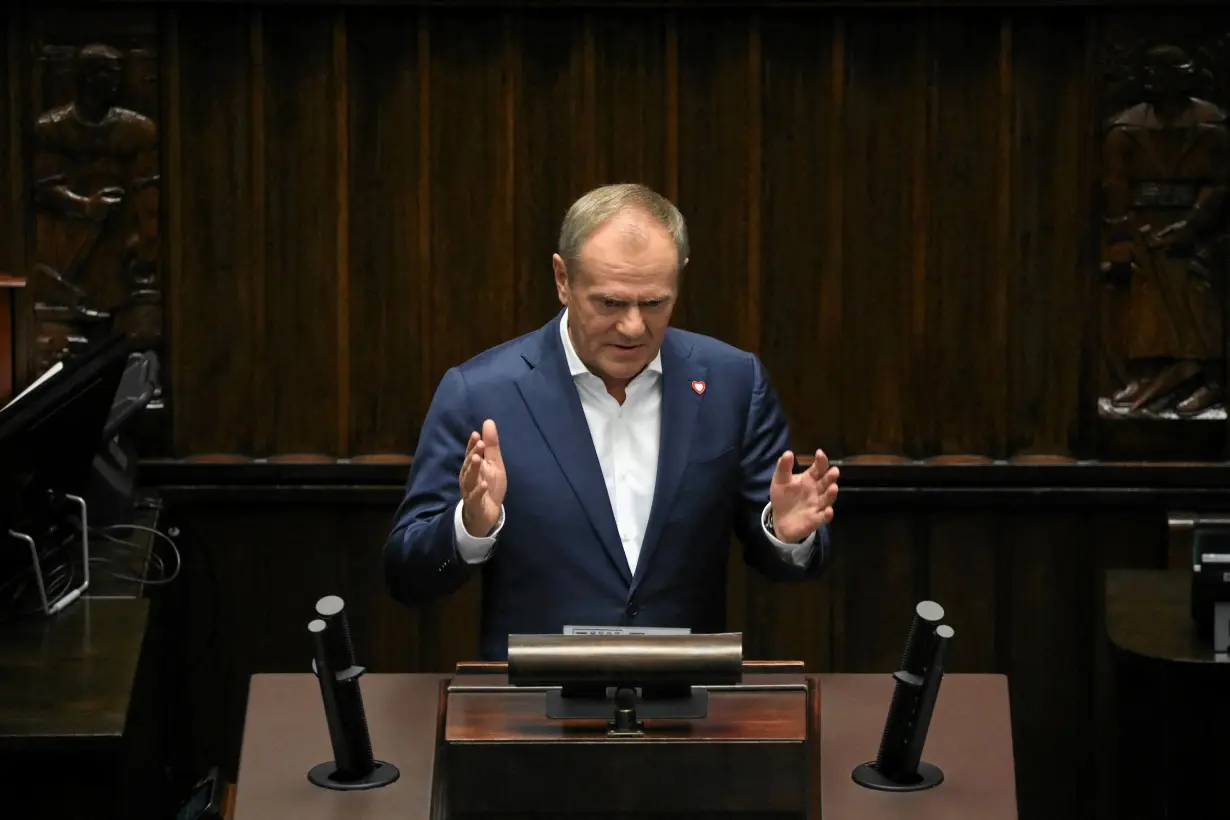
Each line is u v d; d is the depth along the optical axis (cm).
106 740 1041
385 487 1723
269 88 1694
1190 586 1451
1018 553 1756
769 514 979
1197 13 1670
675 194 1711
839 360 1733
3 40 1662
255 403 1727
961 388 1744
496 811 707
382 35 1695
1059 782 1777
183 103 1692
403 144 1708
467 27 1691
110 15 1666
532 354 1045
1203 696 1274
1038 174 1711
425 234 1706
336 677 746
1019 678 1769
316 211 1712
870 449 1756
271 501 1725
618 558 1014
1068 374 1736
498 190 1709
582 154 1702
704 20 1692
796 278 1733
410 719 824
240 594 1752
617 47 1698
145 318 1703
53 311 1691
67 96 1670
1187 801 1286
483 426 955
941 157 1712
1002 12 1680
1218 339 1709
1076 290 1723
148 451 1717
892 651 1770
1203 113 1680
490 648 1019
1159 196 1694
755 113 1698
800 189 1720
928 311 1730
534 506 1014
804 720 735
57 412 1234
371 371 1742
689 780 707
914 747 759
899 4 1664
